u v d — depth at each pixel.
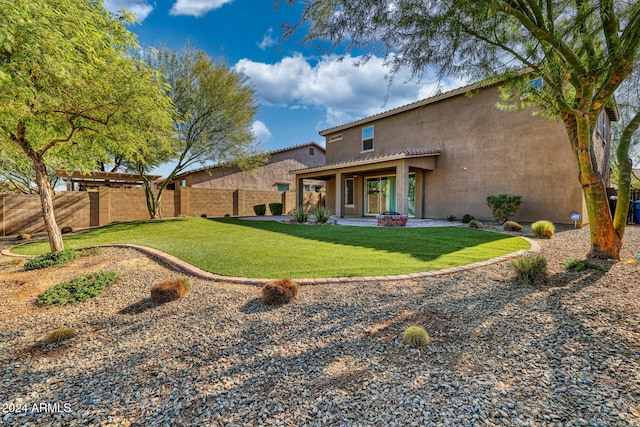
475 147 13.70
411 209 16.72
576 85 5.65
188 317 3.98
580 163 5.93
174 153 15.48
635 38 4.52
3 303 4.65
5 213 12.84
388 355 2.92
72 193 14.75
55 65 4.39
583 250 6.93
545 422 2.00
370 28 4.72
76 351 3.22
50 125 6.75
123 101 6.98
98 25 6.21
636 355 2.76
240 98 16.17
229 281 5.28
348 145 20.03
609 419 2.01
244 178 25.52
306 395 2.37
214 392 2.45
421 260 6.38
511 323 3.49
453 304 4.11
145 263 6.66
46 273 6.08
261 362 2.87
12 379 2.73
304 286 4.94
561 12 4.80
